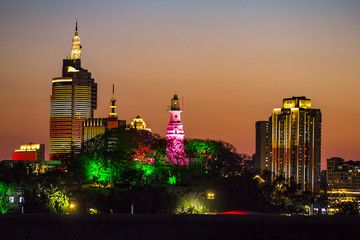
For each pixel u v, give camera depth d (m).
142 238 143.38
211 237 141.00
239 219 140.88
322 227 136.38
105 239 143.88
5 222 143.75
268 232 138.50
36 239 143.38
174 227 143.12
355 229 134.38
